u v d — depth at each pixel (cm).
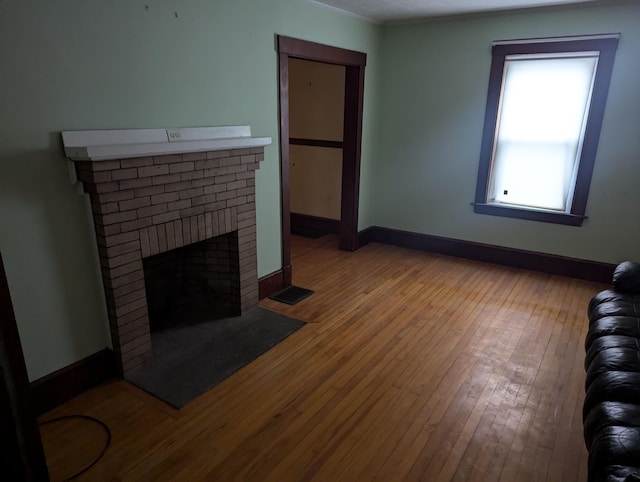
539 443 205
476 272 421
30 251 207
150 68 240
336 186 527
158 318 319
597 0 340
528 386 247
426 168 464
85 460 192
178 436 207
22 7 185
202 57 268
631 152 359
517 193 422
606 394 174
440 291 376
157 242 252
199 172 265
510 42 386
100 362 245
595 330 228
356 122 441
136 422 216
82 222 225
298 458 195
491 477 186
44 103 199
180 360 268
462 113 429
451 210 459
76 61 207
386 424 217
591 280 397
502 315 332
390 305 348
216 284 325
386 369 262
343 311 337
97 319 242
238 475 185
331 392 241
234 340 291
